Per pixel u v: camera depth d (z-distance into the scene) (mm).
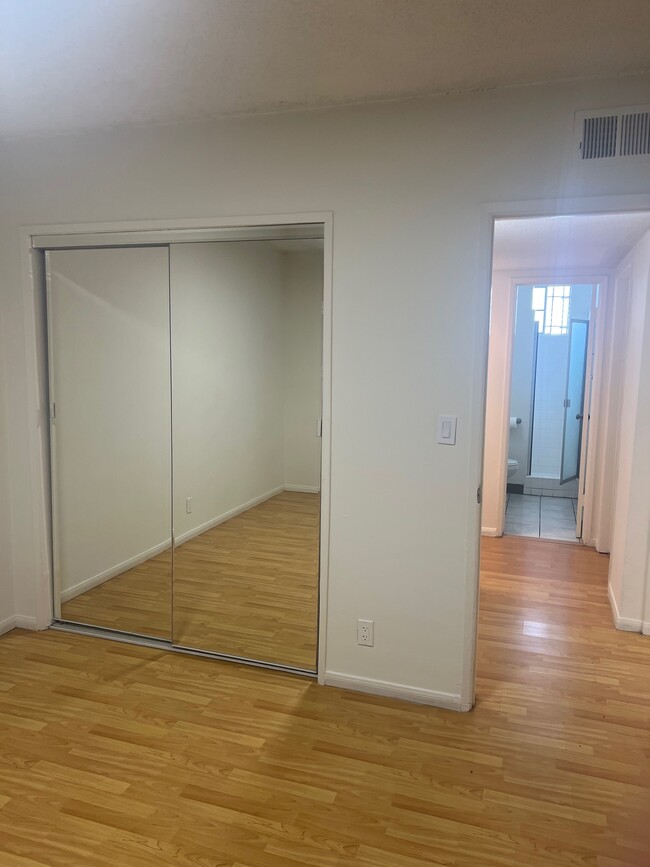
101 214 2736
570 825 1850
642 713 2447
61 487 3174
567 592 3730
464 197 2252
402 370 2391
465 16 1726
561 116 2139
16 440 3008
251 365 2859
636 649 2994
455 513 2385
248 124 2473
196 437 3066
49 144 2770
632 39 1845
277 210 2479
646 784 2033
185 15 1730
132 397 3201
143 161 2641
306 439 2797
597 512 4605
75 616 3209
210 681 2646
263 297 2773
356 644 2574
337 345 2465
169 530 3223
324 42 1887
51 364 3041
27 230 2848
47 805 1908
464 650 2422
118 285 3094
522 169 2189
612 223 3047
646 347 3059
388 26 1786
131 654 2873
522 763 2131
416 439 2402
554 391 6453
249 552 2990
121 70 2086
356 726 2334
